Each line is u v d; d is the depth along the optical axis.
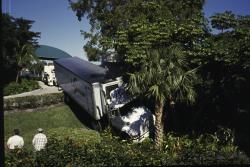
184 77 13.41
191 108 17.20
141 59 15.32
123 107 16.42
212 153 10.69
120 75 18.80
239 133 15.41
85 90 18.83
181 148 12.66
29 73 39.22
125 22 23.16
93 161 9.80
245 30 14.90
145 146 13.18
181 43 16.62
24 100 23.25
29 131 19.08
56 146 10.52
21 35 34.06
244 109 16.59
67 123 20.56
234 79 15.57
